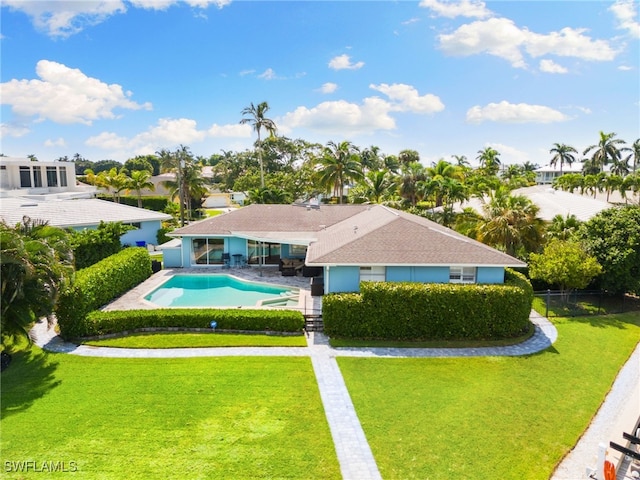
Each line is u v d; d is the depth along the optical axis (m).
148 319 20.52
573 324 22.61
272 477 10.50
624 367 17.55
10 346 18.64
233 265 35.22
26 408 13.55
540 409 13.95
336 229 31.66
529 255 27.30
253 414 13.34
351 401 14.26
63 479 10.28
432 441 12.10
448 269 22.64
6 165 51.72
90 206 40.38
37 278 16.56
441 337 20.09
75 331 19.61
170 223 59.22
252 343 19.28
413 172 58.31
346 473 10.70
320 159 54.03
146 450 11.46
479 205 42.38
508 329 20.27
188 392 14.70
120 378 15.75
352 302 19.86
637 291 24.89
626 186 60.81
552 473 10.87
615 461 11.07
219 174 106.25
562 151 100.75
